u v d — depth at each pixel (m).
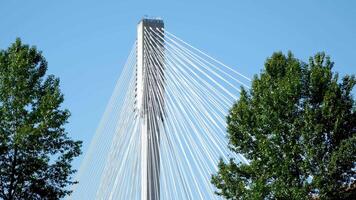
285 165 23.34
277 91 24.97
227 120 25.92
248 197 23.58
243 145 25.00
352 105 24.58
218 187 24.69
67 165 27.27
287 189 23.03
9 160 26.56
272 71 26.31
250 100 26.30
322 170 23.09
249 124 25.23
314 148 23.44
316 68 25.09
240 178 24.61
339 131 23.84
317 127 23.62
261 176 23.95
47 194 26.52
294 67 25.59
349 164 23.05
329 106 24.11
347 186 23.27
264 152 24.02
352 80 25.12
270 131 24.64
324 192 22.80
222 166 25.02
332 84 24.75
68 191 27.34
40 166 26.53
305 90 24.98
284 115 24.64
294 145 23.62
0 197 25.97
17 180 26.36
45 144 27.09
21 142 26.59
